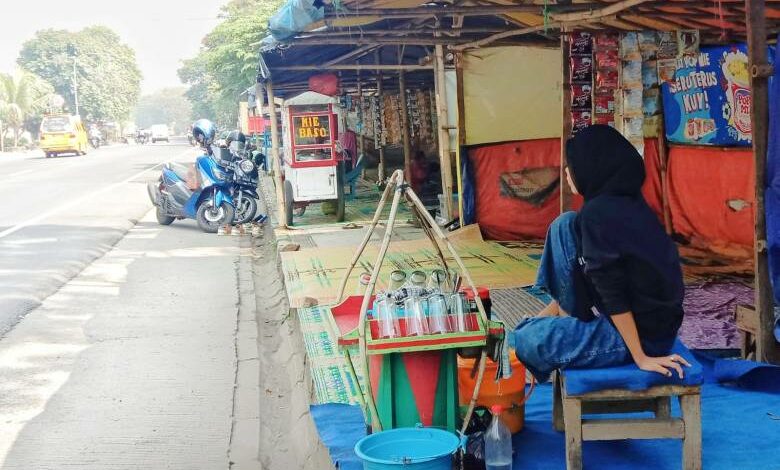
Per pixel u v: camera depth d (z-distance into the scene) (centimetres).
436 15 773
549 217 992
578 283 366
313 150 1259
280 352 677
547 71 974
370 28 993
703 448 386
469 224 1011
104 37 9094
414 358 381
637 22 759
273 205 1658
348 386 510
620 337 360
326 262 905
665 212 884
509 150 991
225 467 455
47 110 6000
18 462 456
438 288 399
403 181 397
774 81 441
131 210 1627
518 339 376
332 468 408
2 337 705
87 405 546
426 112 1666
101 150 5241
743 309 496
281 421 531
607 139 356
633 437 356
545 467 375
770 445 388
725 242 811
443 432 358
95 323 753
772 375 459
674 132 861
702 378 349
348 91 2153
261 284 946
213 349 676
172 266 1041
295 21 726
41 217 1508
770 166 450
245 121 3506
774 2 605
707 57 789
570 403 356
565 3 718
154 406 545
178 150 5169
